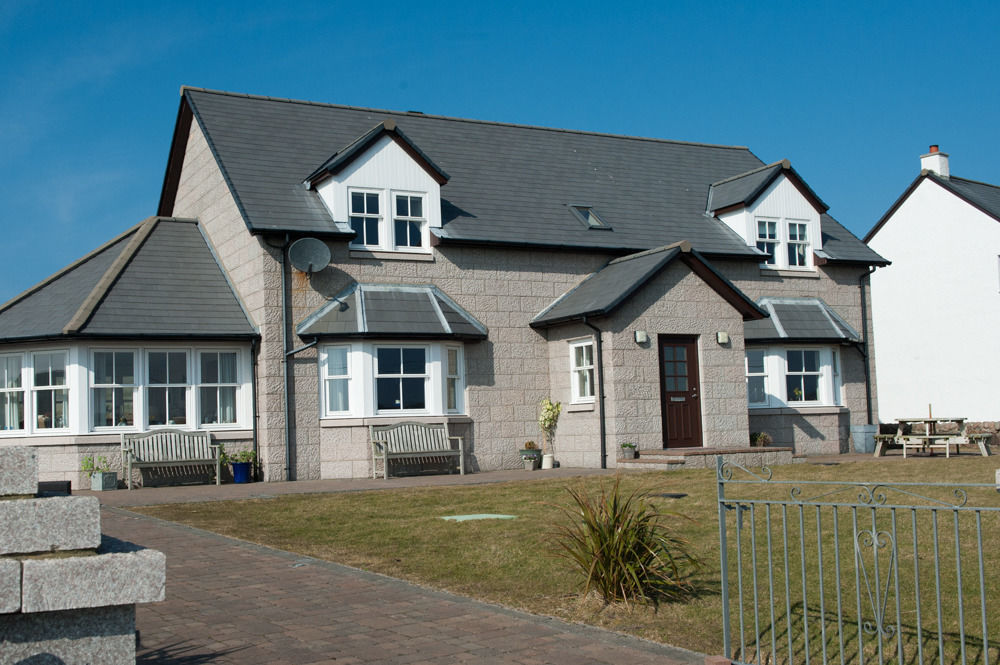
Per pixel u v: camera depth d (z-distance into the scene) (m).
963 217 32.78
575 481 17.44
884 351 35.16
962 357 32.72
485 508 14.07
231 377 20.53
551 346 22.80
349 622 7.72
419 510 14.08
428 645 7.06
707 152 29.75
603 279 22.52
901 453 24.20
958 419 21.72
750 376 25.11
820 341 25.38
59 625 4.05
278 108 24.22
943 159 34.09
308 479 20.27
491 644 7.10
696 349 21.86
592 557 8.51
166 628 7.54
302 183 21.78
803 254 26.69
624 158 27.91
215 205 22.42
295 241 20.14
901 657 5.92
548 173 25.78
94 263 21.91
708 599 8.57
